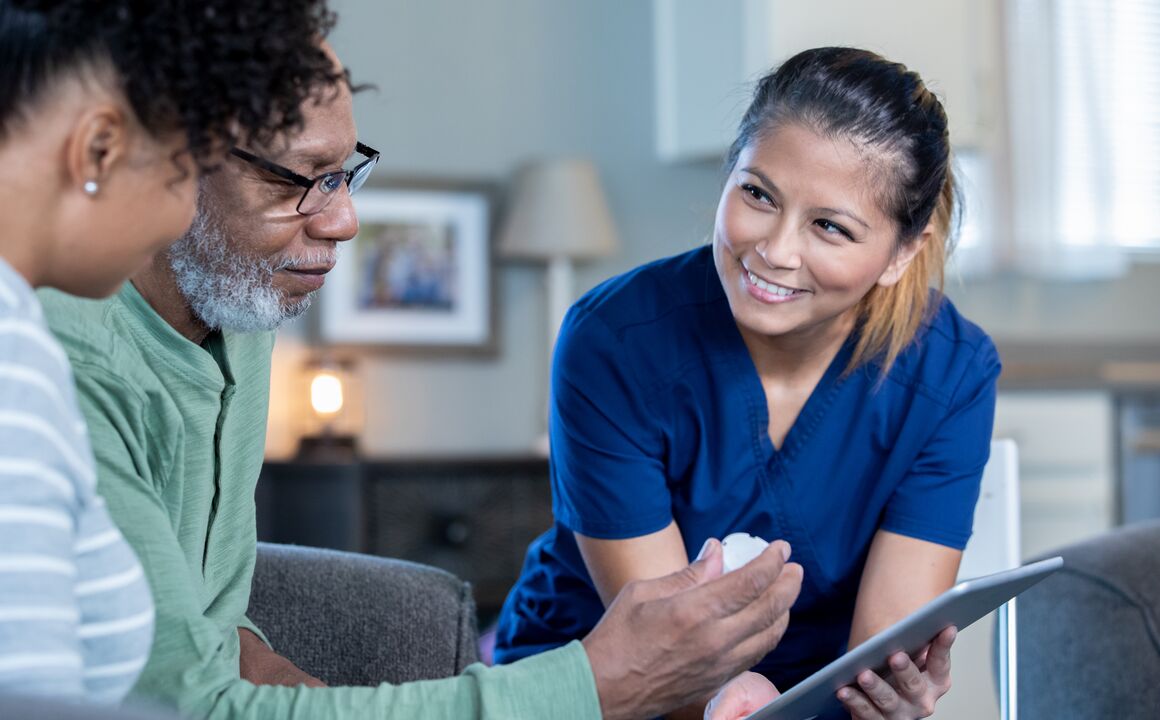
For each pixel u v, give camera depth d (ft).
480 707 3.34
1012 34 15.20
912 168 4.63
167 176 2.74
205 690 3.35
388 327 13.38
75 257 2.70
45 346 2.56
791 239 4.54
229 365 4.30
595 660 3.48
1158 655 5.84
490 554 12.46
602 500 5.18
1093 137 15.78
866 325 5.14
